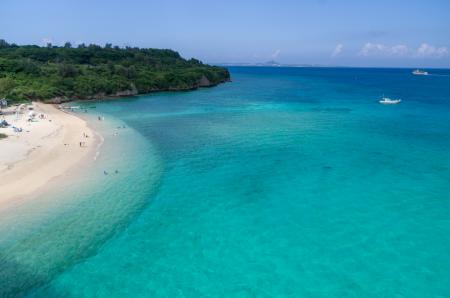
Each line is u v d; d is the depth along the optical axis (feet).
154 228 85.10
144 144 156.46
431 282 65.98
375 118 221.87
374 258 73.05
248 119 220.43
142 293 63.72
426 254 74.18
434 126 195.00
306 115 235.20
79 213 90.43
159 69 495.00
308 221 88.07
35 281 66.03
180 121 214.28
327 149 147.54
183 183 111.96
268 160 133.90
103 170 120.78
